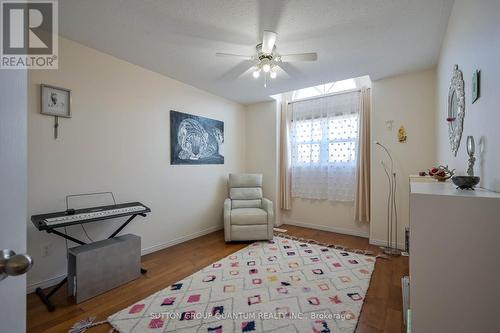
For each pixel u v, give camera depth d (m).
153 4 1.79
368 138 3.56
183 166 3.46
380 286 2.20
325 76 3.16
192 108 3.58
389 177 3.23
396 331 1.61
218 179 4.08
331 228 4.01
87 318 1.74
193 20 1.98
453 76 1.81
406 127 3.11
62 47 2.23
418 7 1.81
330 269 2.53
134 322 1.69
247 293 2.06
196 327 1.64
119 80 2.69
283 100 4.43
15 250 0.51
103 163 2.55
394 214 3.20
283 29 2.09
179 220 3.40
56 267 2.21
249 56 2.35
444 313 0.92
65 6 1.80
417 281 0.96
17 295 0.53
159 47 2.43
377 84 3.31
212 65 2.85
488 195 0.91
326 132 3.98
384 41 2.29
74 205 2.32
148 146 3.00
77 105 2.34
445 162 2.28
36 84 2.09
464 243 0.90
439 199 0.93
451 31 1.88
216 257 2.88
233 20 1.98
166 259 2.82
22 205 0.52
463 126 1.58
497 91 1.01
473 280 0.89
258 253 2.99
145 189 2.97
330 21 1.98
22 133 0.52
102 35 2.21
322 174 4.04
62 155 2.24
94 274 2.02
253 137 4.60
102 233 2.56
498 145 1.00
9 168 0.50
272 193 4.38
